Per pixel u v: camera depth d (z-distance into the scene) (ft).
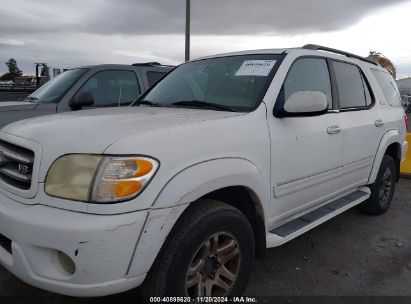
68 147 7.42
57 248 6.93
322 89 12.48
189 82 12.19
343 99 13.52
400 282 11.38
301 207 11.40
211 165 8.13
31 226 7.10
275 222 10.47
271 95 10.25
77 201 7.04
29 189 7.62
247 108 10.02
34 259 7.23
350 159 13.34
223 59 12.45
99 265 6.84
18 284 10.37
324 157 11.82
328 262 12.55
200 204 8.25
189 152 7.88
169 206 7.30
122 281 7.06
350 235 14.96
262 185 9.45
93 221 6.82
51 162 7.44
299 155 10.74
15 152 8.34
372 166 15.17
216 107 10.45
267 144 9.66
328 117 12.23
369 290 10.85
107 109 10.99
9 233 7.47
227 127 8.87
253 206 9.62
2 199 8.06
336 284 11.13
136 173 7.10
